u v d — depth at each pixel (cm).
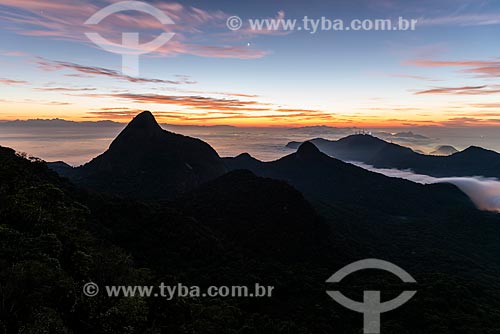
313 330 2158
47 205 1984
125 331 1318
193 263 2900
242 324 1992
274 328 1970
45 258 1325
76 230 1898
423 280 3111
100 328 1280
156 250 2838
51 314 1066
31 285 1154
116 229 2952
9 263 1252
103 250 1855
